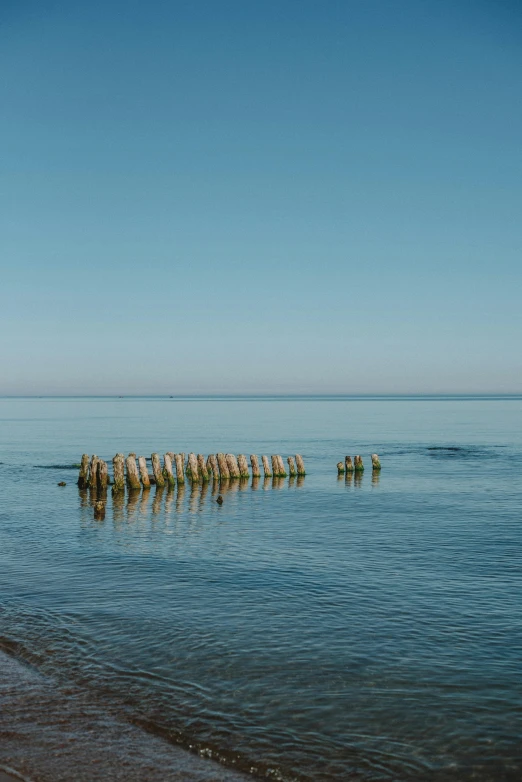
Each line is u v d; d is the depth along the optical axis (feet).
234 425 306.96
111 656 35.94
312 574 52.11
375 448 175.52
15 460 146.61
